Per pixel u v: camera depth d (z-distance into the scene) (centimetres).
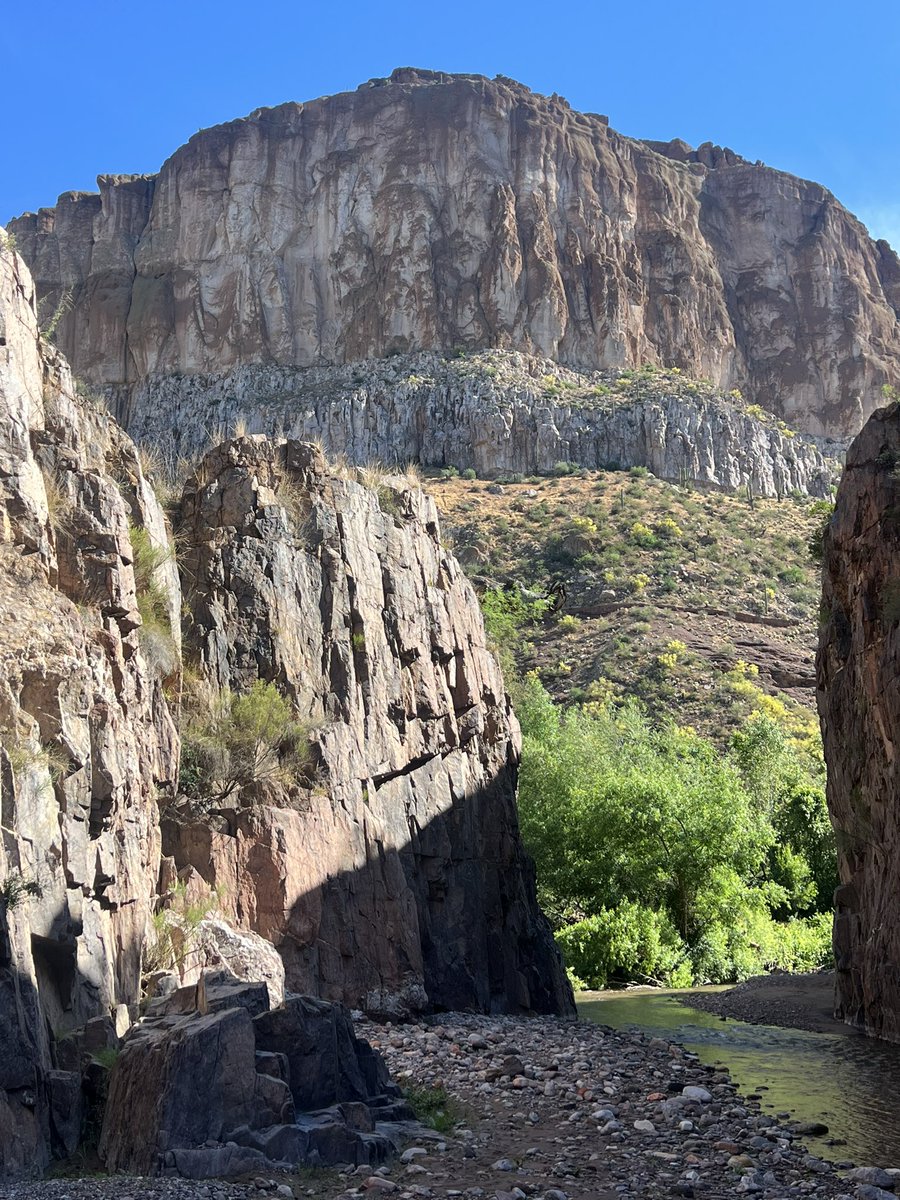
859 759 2309
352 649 2125
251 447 2103
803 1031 2217
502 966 2378
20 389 1380
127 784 1335
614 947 3503
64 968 1097
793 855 5034
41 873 1055
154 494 1800
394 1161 1006
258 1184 893
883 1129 1269
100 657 1305
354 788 1972
